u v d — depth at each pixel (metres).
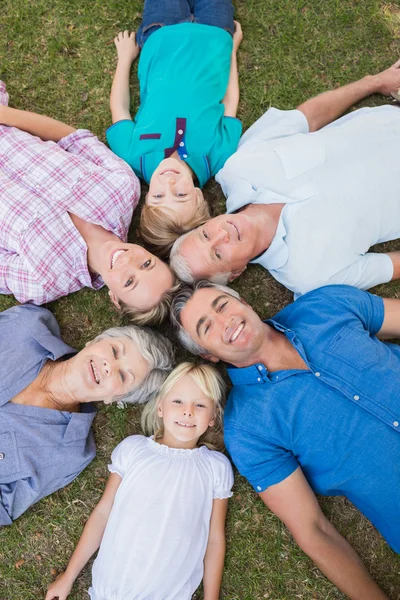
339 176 2.01
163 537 1.83
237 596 2.05
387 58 2.30
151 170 2.15
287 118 2.15
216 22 2.23
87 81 2.32
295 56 2.30
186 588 1.84
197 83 2.17
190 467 1.94
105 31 2.33
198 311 1.84
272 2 2.30
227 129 2.20
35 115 2.16
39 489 1.95
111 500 1.99
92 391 1.93
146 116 2.17
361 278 1.99
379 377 1.75
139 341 1.96
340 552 1.77
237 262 1.96
